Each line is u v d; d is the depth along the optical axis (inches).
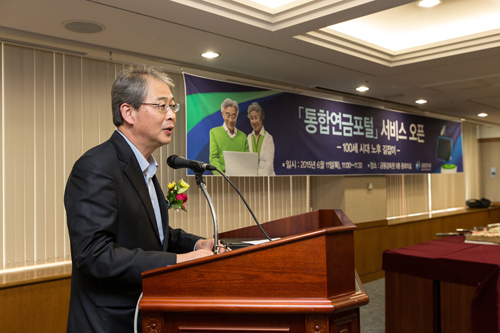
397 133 259.3
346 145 223.6
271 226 73.4
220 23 123.4
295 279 42.8
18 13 112.1
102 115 148.1
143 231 54.7
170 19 119.0
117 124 57.5
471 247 139.9
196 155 160.4
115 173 52.1
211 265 44.5
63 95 139.5
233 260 44.1
